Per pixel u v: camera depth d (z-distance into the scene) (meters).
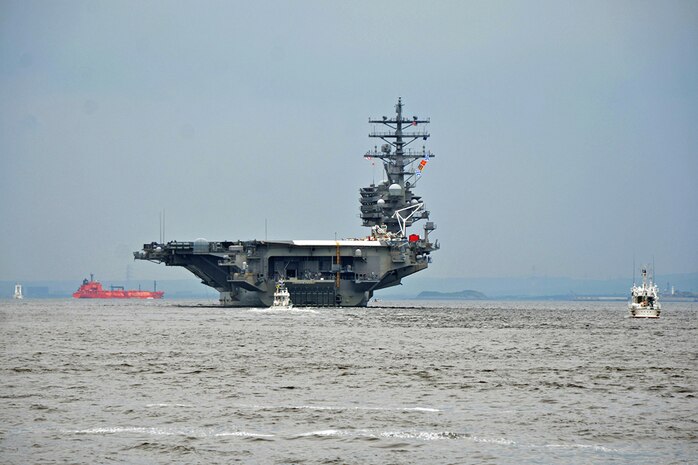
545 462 125.75
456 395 179.38
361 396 177.88
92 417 154.62
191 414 157.38
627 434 142.25
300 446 134.50
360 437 140.12
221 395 178.50
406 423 150.50
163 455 129.00
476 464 124.94
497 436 140.88
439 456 129.00
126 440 137.62
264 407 164.50
